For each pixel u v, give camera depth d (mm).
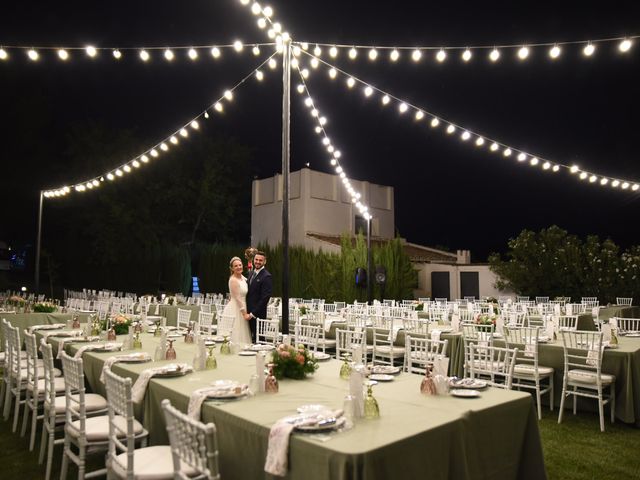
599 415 5961
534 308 14148
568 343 6766
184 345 6000
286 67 7652
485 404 3297
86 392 5555
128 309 12336
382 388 3787
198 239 32375
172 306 13531
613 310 14664
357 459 2357
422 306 13133
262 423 2852
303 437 2604
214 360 4504
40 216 20531
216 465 2287
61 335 6699
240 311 7137
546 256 20391
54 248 31734
